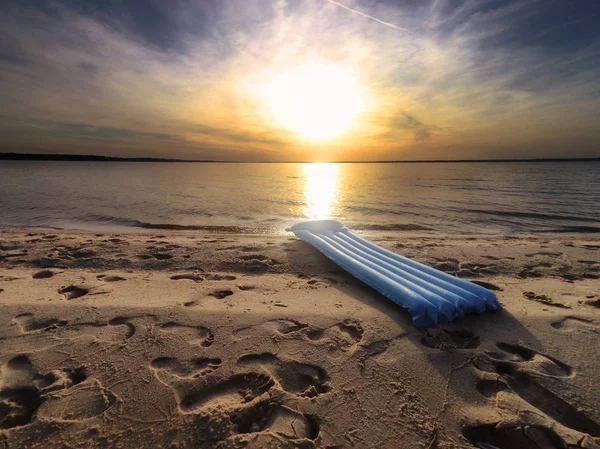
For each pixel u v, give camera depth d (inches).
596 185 1130.0
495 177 1706.4
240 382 93.0
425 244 272.4
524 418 78.6
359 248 222.1
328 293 158.4
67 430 75.0
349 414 80.2
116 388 89.0
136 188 973.8
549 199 738.8
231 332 118.6
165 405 83.0
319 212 572.1
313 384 92.2
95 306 137.7
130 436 73.4
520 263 213.2
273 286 168.9
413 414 80.3
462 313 127.3
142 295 152.4
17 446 70.9
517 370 96.9
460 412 81.0
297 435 74.3
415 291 141.7
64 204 605.3
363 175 2192.4
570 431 74.8
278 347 109.3
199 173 2352.4
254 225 449.4
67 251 229.9
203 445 71.2
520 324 124.8
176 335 116.3
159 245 251.6
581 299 149.9
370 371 96.9
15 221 440.5
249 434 74.2
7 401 85.1
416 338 115.0
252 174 2402.8
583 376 94.0
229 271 195.3
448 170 2844.5
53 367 98.1
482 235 382.6
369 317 130.3
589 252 238.8
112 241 266.5
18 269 193.0
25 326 121.1
